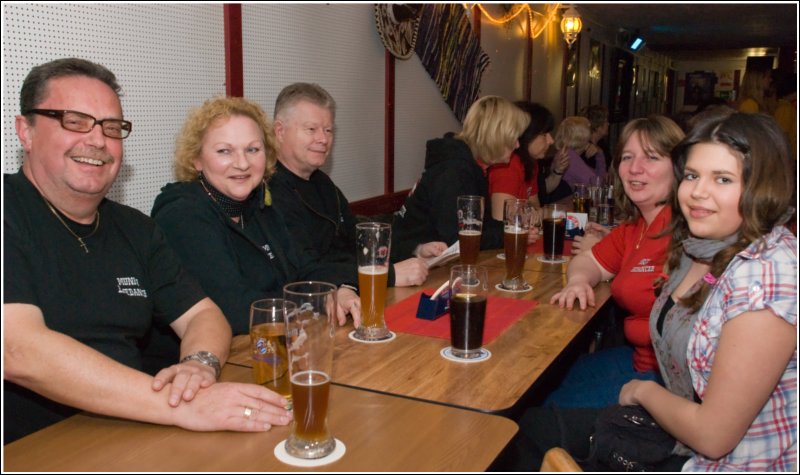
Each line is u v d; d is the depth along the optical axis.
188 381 1.30
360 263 1.74
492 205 3.40
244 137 2.00
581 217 3.21
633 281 2.15
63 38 2.07
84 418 1.29
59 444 1.18
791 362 1.36
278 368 1.34
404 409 1.32
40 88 1.48
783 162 1.35
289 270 2.22
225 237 1.98
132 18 2.30
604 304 2.14
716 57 14.27
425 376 1.49
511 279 2.31
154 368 1.93
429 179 2.97
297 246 2.33
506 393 1.39
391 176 4.16
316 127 2.58
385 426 1.24
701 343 1.41
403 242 2.98
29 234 1.45
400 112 4.23
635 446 1.51
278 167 2.62
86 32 2.14
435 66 4.59
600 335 2.92
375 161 3.99
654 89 13.61
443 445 1.17
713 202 1.41
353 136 3.73
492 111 3.10
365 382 1.45
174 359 1.94
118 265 1.61
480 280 1.61
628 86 11.07
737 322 1.30
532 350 1.67
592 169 5.21
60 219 1.52
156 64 2.42
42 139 1.48
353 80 3.66
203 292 1.78
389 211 4.13
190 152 2.02
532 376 1.49
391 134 4.11
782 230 1.38
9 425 1.47
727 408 1.30
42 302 1.45
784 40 10.70
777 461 1.38
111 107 1.54
